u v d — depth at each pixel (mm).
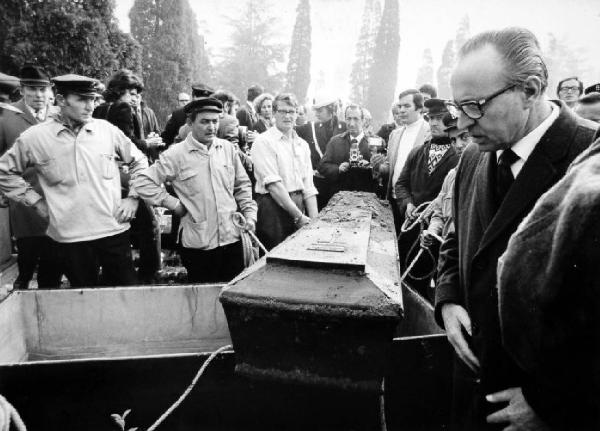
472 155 1483
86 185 2875
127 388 1653
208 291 2537
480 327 1299
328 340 1311
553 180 1161
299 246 1616
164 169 2994
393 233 2326
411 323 2492
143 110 5965
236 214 3000
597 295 760
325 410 1574
